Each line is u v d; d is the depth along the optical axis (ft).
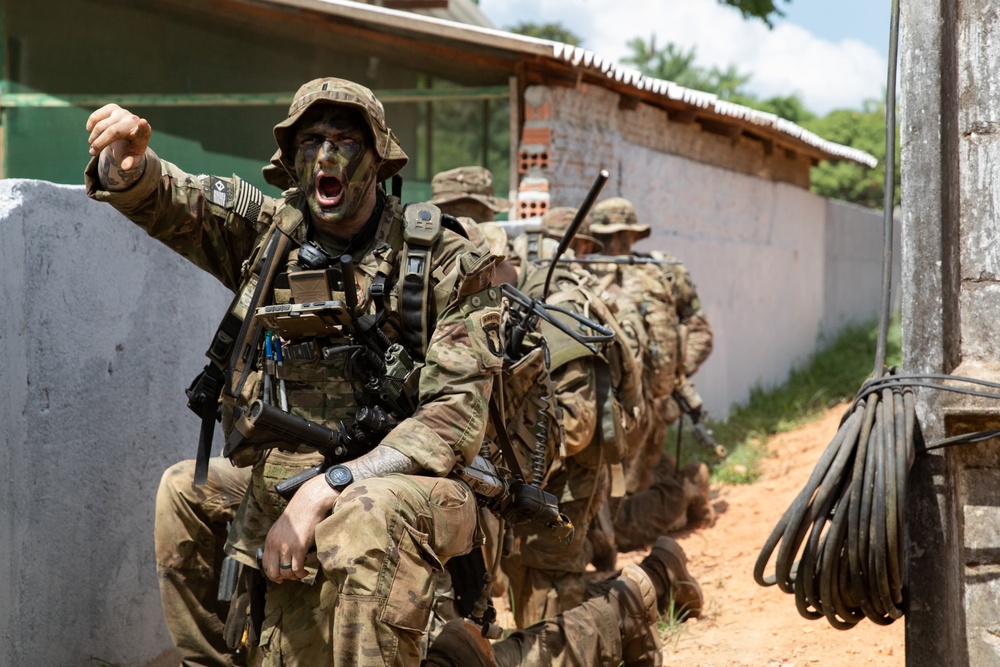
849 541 9.23
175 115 29.04
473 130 27.43
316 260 8.78
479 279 8.81
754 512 24.08
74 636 10.62
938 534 9.39
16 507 9.63
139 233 11.89
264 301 8.90
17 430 9.67
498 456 10.43
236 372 8.89
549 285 14.06
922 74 9.42
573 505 13.83
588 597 13.24
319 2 26.18
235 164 29.12
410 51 27.55
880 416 9.30
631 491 22.68
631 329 18.48
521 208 26.43
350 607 7.65
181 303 12.83
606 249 23.20
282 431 8.22
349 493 7.86
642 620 13.02
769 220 44.19
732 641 15.06
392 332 8.82
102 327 11.14
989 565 9.12
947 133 9.39
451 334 8.66
